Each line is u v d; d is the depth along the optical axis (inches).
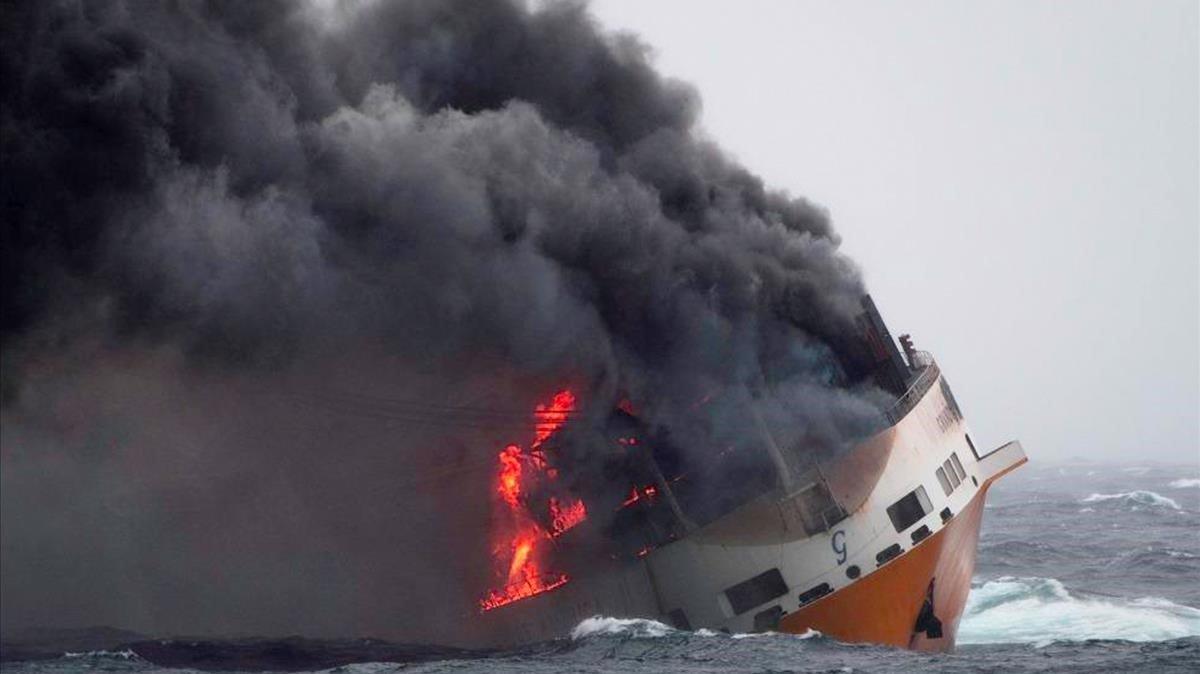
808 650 2357.3
